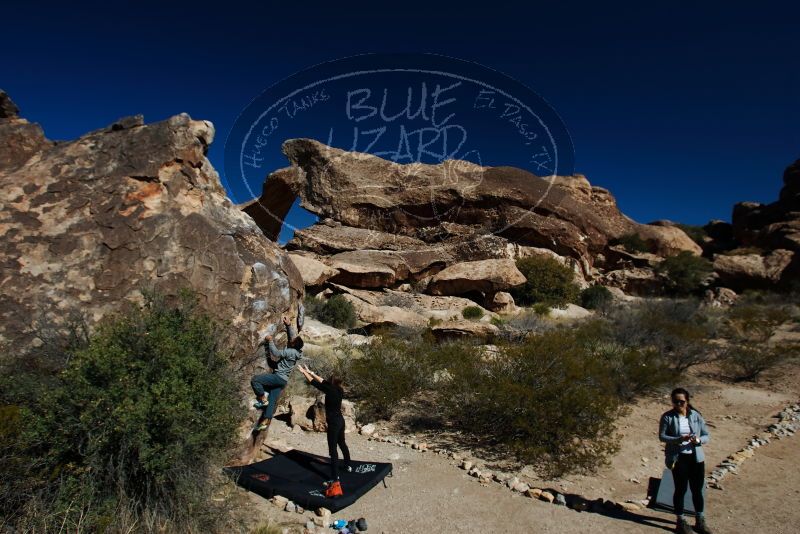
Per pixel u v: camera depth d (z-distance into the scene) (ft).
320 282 81.82
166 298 15.84
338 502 15.44
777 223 146.30
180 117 18.79
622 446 23.20
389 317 69.26
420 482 18.31
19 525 10.75
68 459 11.99
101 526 11.02
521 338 44.14
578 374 24.22
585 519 15.61
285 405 27.55
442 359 32.60
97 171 17.35
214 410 13.51
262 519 14.24
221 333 15.74
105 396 11.93
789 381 36.65
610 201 152.05
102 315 14.93
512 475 19.51
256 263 18.12
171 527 12.07
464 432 24.86
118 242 16.12
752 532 15.07
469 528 14.75
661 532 14.93
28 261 15.16
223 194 20.18
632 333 46.37
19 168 17.72
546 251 111.14
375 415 27.58
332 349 42.06
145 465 11.86
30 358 13.51
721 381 37.37
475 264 93.15
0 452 11.12
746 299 98.17
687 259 127.85
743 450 22.86
